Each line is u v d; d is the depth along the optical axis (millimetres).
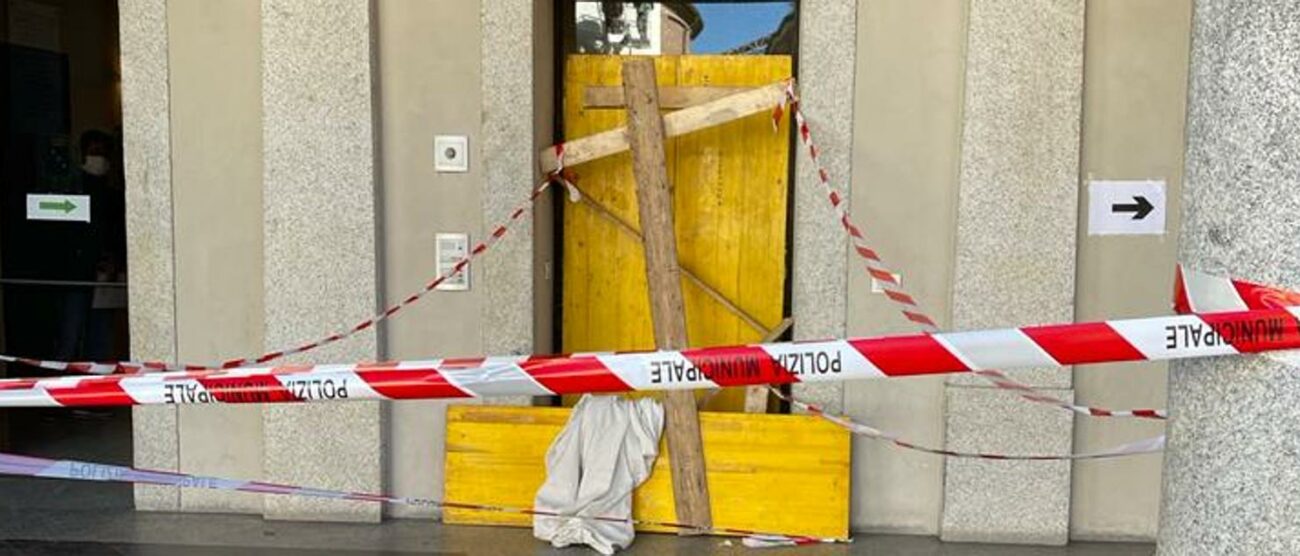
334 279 5363
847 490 5129
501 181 5285
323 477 5426
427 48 5324
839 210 5023
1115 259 5109
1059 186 5000
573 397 5801
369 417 5383
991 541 5180
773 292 5547
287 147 5320
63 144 6645
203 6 5383
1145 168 5055
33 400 3023
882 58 5133
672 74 5555
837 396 5258
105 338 6859
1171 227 5070
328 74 5277
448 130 5352
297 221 5348
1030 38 4953
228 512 5598
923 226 5188
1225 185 2094
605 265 5676
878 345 2623
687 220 5566
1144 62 5016
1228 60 2080
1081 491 5254
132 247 5508
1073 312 5062
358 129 5289
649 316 5684
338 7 5250
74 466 3660
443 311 5422
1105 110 5047
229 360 5531
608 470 5098
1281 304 2027
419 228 5410
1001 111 4988
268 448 5418
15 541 5137
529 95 5230
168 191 5469
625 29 5645
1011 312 5066
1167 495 2303
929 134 5148
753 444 5145
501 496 5316
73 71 6641
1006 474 5145
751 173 5516
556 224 5688
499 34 5219
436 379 2869
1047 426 5098
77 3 6645
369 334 5363
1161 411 4805
